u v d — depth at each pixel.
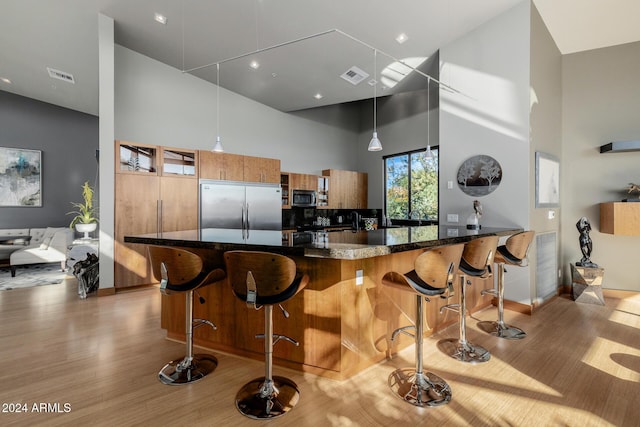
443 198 4.27
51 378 2.12
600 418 1.74
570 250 4.46
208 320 2.54
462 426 1.68
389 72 4.90
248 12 3.64
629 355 2.50
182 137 5.27
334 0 3.38
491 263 2.55
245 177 5.51
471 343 2.72
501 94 3.74
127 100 4.70
